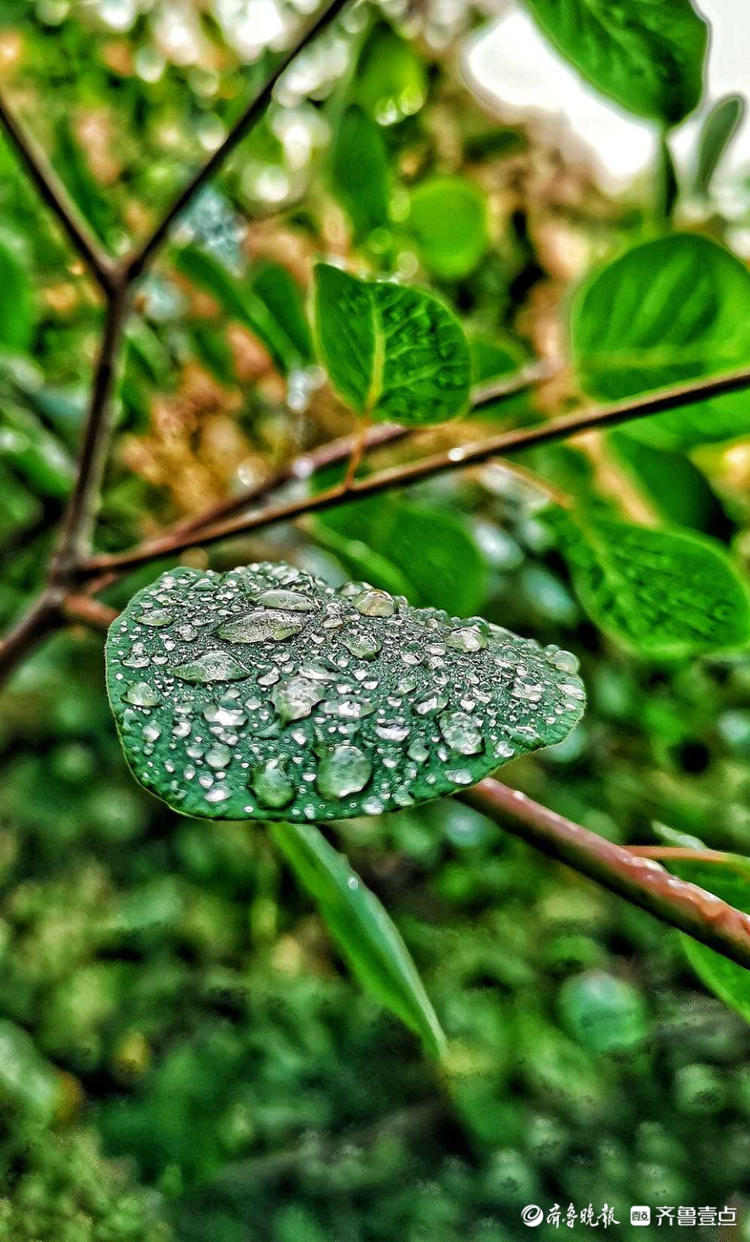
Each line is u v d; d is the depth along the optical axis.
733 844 0.69
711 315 0.21
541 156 0.44
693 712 0.69
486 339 0.26
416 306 0.18
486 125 0.37
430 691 0.16
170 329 0.31
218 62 0.38
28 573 0.38
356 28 0.28
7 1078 0.57
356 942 0.21
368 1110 0.68
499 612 0.60
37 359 0.31
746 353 0.21
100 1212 0.56
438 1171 0.66
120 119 0.37
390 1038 0.71
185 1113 0.61
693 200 0.22
